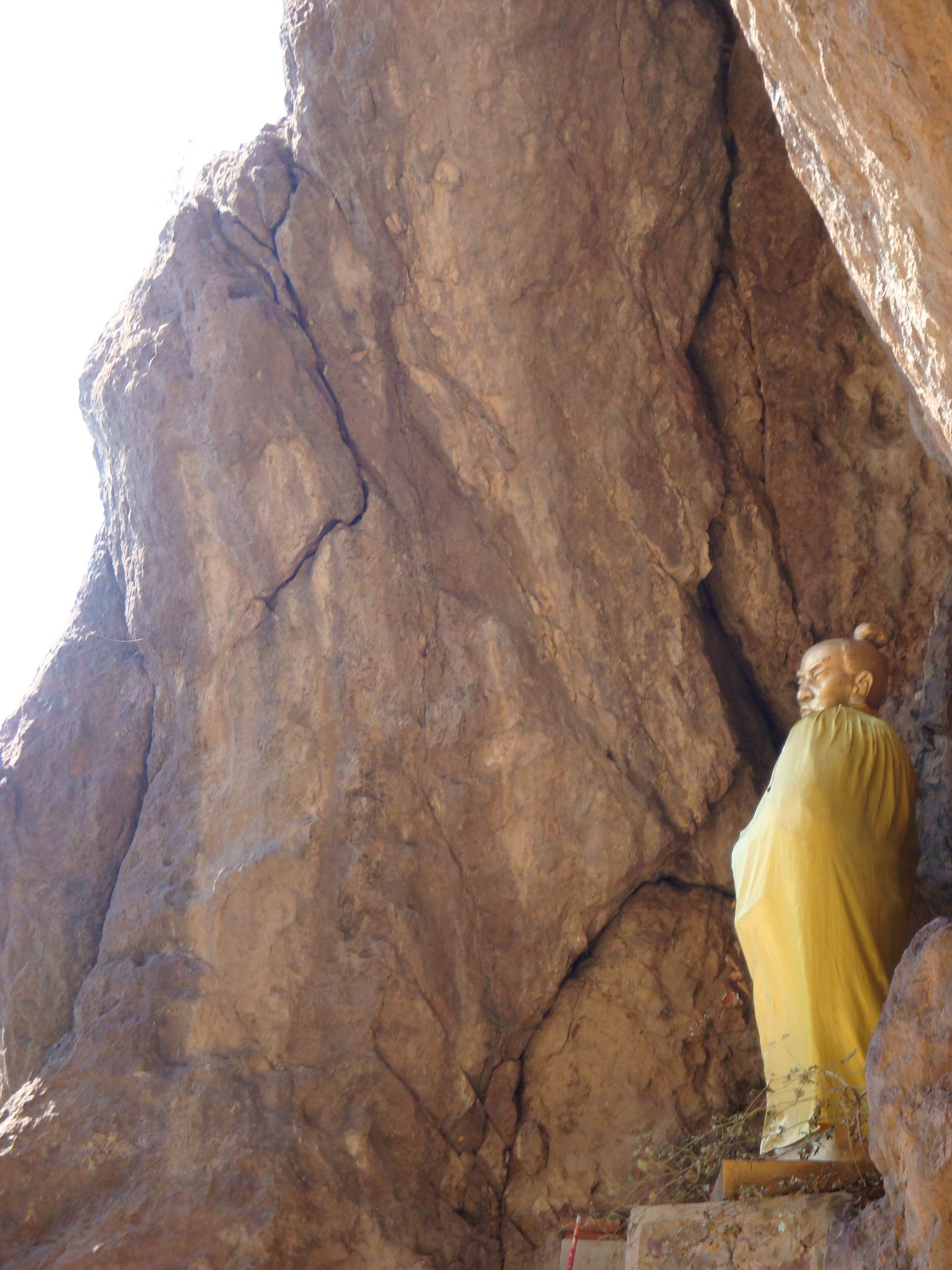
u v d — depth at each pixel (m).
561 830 7.90
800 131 4.42
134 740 8.46
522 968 7.75
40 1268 6.37
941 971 4.24
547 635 8.23
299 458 8.18
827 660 7.22
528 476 8.30
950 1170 3.86
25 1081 7.61
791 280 9.07
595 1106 7.55
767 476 8.95
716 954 7.95
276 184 8.61
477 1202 7.23
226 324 8.30
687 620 8.35
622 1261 5.92
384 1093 7.13
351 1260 6.58
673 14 8.55
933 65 3.32
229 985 7.36
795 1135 5.82
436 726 7.96
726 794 8.31
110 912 7.81
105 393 8.64
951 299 3.72
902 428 8.86
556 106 8.09
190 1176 6.70
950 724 7.84
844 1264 4.31
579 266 8.31
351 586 8.10
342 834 7.70
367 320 8.45
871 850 6.36
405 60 7.96
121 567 8.80
